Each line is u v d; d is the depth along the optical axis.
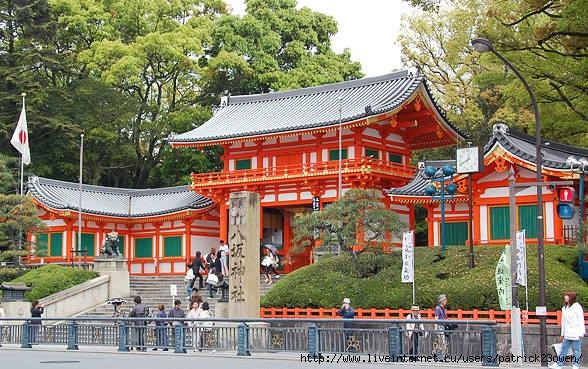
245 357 27.78
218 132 62.50
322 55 82.44
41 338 33.38
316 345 26.83
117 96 73.69
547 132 47.22
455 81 72.12
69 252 61.47
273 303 39.88
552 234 41.47
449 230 51.84
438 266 38.12
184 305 49.22
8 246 54.12
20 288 44.19
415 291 36.31
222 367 23.95
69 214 60.78
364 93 60.91
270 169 60.56
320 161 59.12
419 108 57.94
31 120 69.88
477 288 34.62
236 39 78.94
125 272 50.56
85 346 33.44
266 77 77.88
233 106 68.56
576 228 40.78
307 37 82.56
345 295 38.28
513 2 43.66
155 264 65.50
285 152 61.06
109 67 75.94
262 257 59.03
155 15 80.31
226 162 64.00
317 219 41.31
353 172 56.44
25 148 58.00
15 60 71.06
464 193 44.78
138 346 31.00
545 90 44.31
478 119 68.12
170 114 76.44
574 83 41.69
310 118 59.44
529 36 43.19
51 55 71.38
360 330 26.39
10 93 70.81
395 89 58.69
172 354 29.20
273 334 28.78
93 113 73.19
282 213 65.25
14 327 34.94
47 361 26.53
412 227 61.00
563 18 38.81
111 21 79.19
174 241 65.06
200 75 78.94
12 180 60.06
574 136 51.81
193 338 30.17
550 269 35.19
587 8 37.50
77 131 70.25
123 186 81.19
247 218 34.41
